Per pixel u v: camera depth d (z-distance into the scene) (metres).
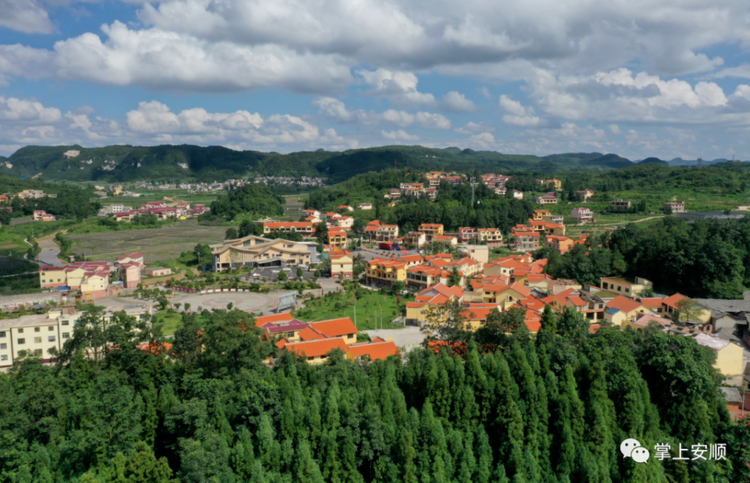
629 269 160.38
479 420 67.75
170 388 68.81
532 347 78.81
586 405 67.12
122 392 64.00
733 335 111.62
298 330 106.00
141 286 172.12
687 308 119.00
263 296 161.25
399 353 99.00
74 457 58.03
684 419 67.88
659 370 71.25
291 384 68.50
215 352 72.31
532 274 163.88
